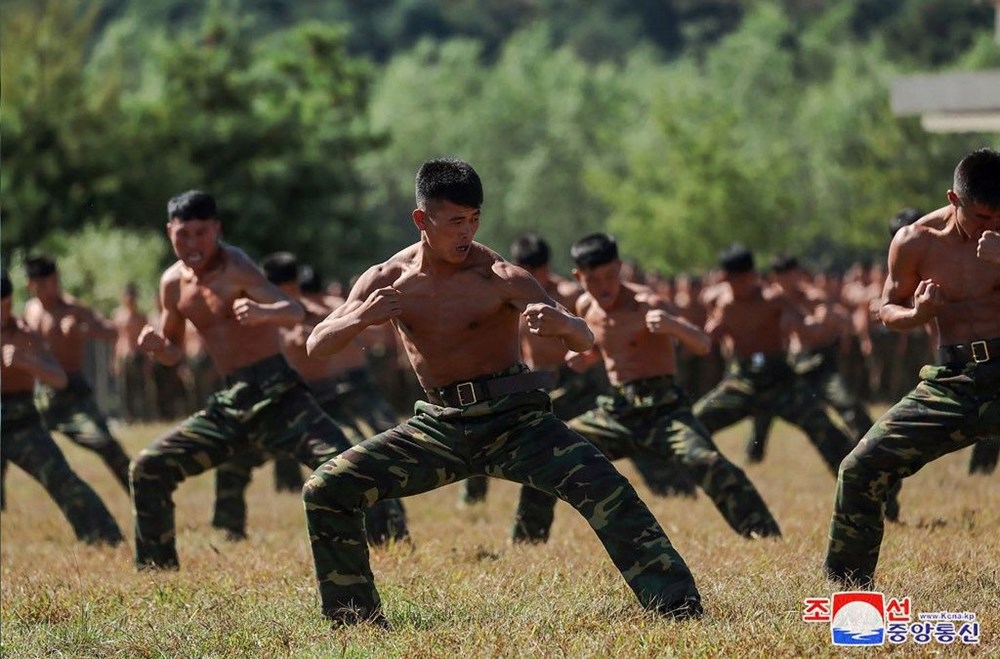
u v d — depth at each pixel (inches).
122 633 548.1
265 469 1371.8
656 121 4065.0
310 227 3294.8
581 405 1024.9
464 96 5984.3
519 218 5339.6
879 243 4389.8
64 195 2965.1
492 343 537.3
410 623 533.6
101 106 3073.3
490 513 1001.5
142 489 731.4
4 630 574.9
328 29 3907.5
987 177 543.5
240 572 672.4
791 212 4050.2
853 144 4439.0
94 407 1072.2
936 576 595.2
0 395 871.7
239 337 733.9
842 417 1109.7
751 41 5944.9
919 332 1822.1
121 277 2407.7
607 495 519.8
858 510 573.3
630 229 4101.9
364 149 3565.5
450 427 534.0
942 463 1151.6
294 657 494.9
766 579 589.6
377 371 1932.8
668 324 773.9
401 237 5492.1
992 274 555.2
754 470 1226.0
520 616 531.2
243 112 3339.1
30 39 3031.5
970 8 7155.5
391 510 762.8
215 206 738.2
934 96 1392.7
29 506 1129.4
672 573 518.0
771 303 1008.9
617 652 473.7
